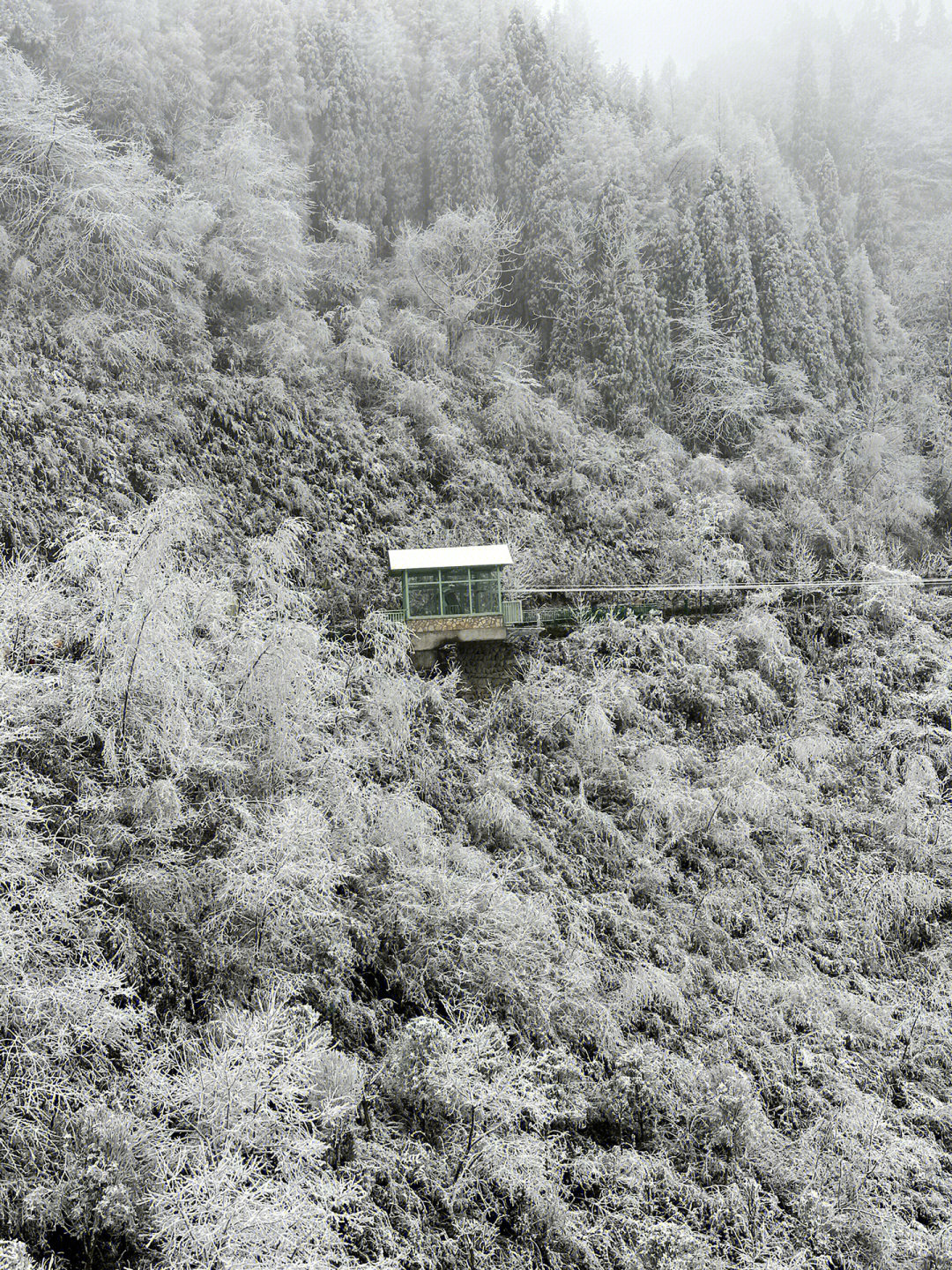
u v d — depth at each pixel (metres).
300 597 23.62
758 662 32.47
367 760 22.16
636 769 27.02
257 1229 12.03
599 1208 16.72
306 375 37.34
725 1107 18.75
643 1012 21.05
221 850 17.02
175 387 34.00
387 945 18.77
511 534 35.50
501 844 23.59
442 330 43.22
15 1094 12.38
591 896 23.38
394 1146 15.45
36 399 29.92
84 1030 12.90
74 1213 11.84
